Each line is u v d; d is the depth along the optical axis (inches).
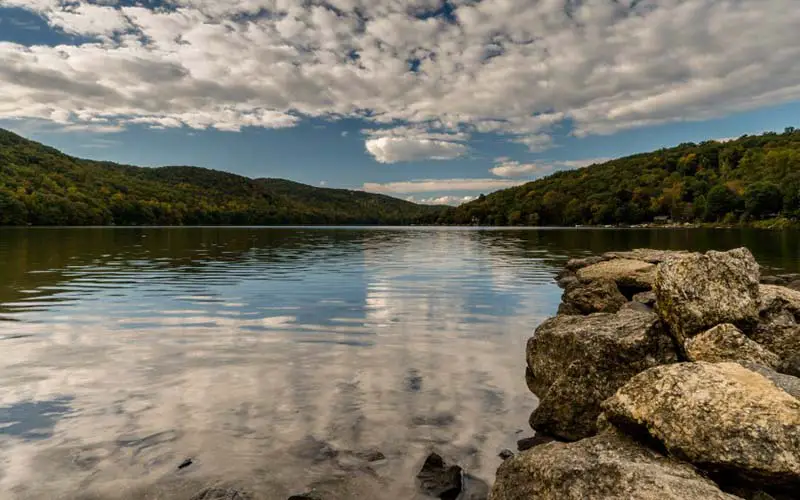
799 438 172.1
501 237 3031.5
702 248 1806.1
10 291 719.1
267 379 349.7
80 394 315.9
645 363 283.3
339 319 552.7
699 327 285.6
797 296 366.3
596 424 257.6
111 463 232.1
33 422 274.2
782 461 168.9
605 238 2763.3
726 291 293.3
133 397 312.2
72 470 225.3
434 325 528.4
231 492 205.6
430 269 1090.7
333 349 429.1
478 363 396.5
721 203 4909.0
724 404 191.0
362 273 1002.7
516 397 326.6
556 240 2564.0
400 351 426.0
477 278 932.0
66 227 4370.1
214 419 282.0
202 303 640.4
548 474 191.6
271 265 1154.0
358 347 436.8
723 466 178.7
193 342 444.8
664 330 302.7
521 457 216.7
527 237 3004.4
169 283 823.7
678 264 310.8
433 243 2300.7
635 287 689.0
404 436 267.4
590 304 546.0
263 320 542.9
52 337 455.8
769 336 286.5
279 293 731.4
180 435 261.7
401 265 1183.6
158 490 211.2
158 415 286.0
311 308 616.1
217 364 381.7
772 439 174.6
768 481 173.3
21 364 374.0
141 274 942.4
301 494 209.5
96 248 1642.5
